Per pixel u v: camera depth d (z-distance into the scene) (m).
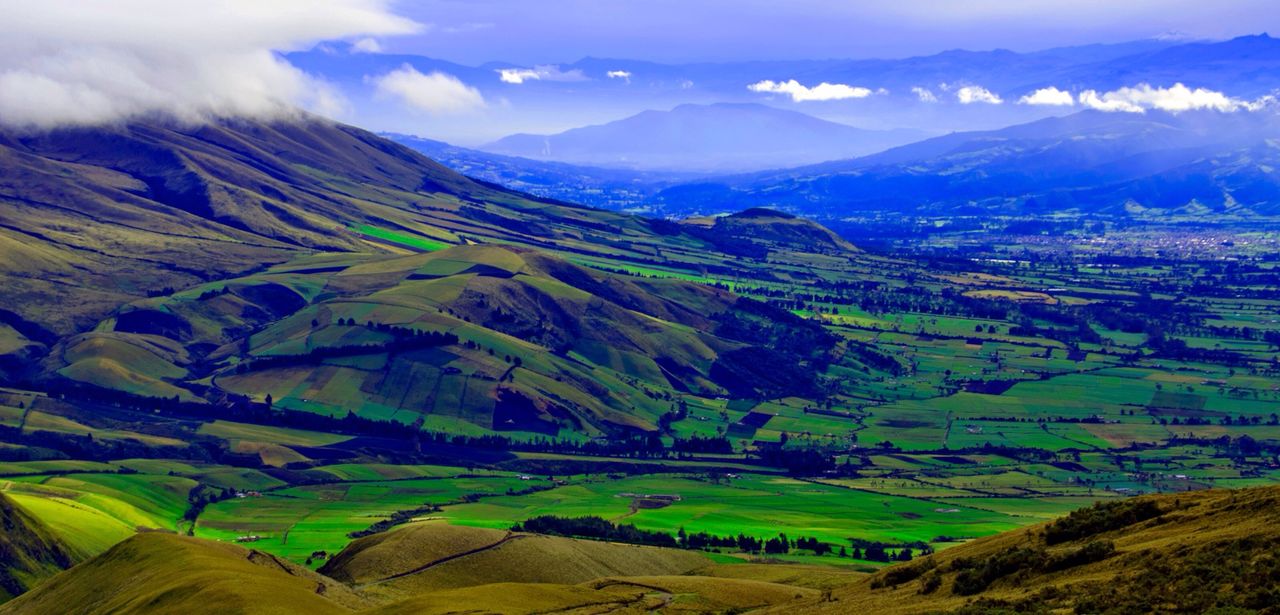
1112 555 103.06
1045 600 94.38
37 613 185.62
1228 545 92.44
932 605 108.56
